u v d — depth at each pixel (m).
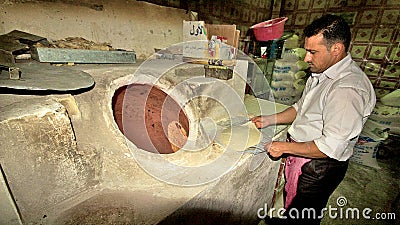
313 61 1.24
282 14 3.71
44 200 0.82
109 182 0.96
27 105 0.81
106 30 1.73
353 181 2.38
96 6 1.66
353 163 2.74
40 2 1.43
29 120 0.74
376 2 2.98
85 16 1.62
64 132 0.83
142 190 0.93
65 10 1.53
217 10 2.69
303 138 1.37
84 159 0.90
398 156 2.77
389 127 2.69
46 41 1.31
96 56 1.32
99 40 1.71
